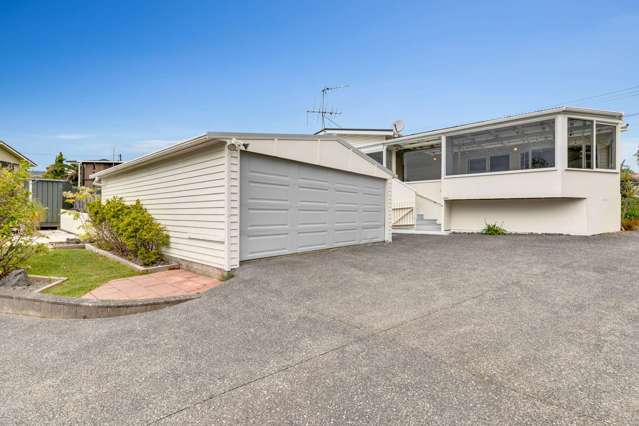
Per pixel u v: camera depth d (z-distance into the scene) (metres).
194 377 2.73
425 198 12.39
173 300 4.57
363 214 9.01
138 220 7.12
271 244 6.71
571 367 2.77
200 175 6.48
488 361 2.89
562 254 7.10
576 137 9.54
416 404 2.32
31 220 5.85
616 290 4.72
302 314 4.09
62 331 3.77
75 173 30.08
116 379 2.71
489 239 9.65
